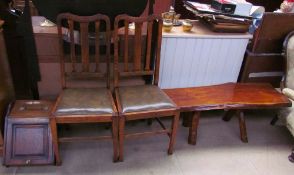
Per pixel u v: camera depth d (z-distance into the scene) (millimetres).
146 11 2021
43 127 1780
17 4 2105
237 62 2385
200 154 2049
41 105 1896
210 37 2164
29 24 1771
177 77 2322
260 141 2260
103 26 1810
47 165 1811
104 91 1899
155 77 2018
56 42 1907
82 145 2039
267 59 2363
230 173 1902
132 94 1849
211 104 1982
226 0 2219
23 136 1753
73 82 2027
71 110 1637
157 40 1911
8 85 1917
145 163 1915
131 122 2338
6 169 1772
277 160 2066
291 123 2027
